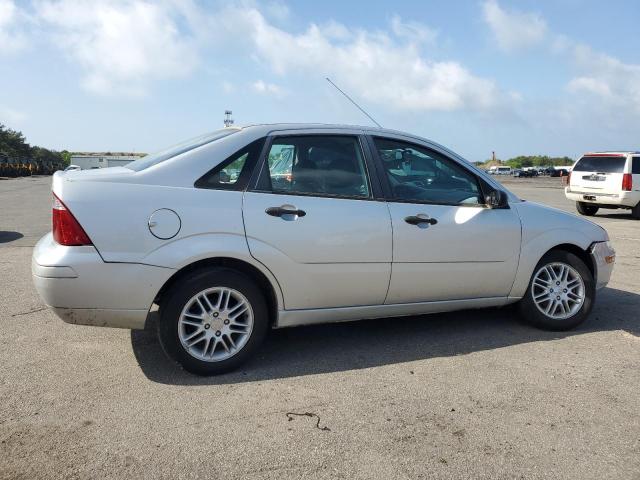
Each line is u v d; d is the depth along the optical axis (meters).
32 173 64.56
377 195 3.91
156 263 3.30
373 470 2.50
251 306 3.56
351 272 3.77
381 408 3.10
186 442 2.71
